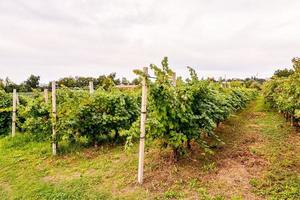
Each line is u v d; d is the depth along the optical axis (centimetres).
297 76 886
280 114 1686
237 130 1140
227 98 1295
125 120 926
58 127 804
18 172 680
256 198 492
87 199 517
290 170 620
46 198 530
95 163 719
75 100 850
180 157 711
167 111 621
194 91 690
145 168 652
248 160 698
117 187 563
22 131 1116
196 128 675
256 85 4875
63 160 757
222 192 519
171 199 501
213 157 727
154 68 591
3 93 1212
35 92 1098
